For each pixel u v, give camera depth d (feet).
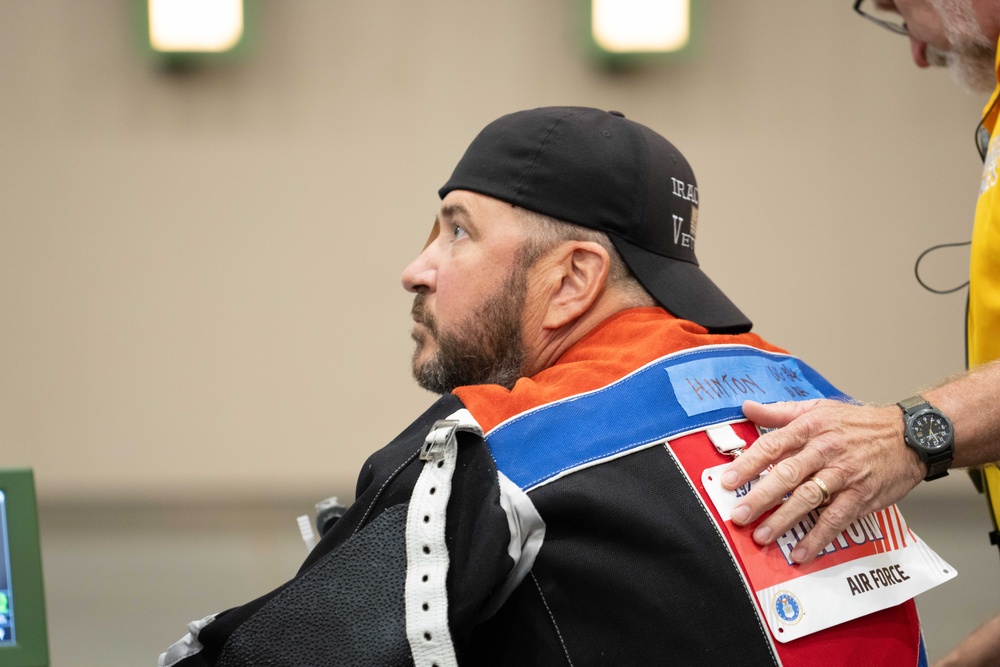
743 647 9.74
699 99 53.78
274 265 54.65
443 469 9.93
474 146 13.16
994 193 14.24
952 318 54.34
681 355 11.47
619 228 12.52
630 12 52.80
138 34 53.78
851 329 54.54
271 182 54.44
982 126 15.80
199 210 54.60
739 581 9.95
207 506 54.44
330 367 54.80
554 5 53.36
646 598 9.76
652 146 13.04
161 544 49.96
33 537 12.50
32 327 54.75
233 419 54.80
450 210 12.92
